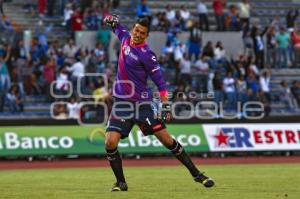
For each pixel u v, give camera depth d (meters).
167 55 80.31
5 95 73.81
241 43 88.31
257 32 86.69
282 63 88.00
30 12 88.25
